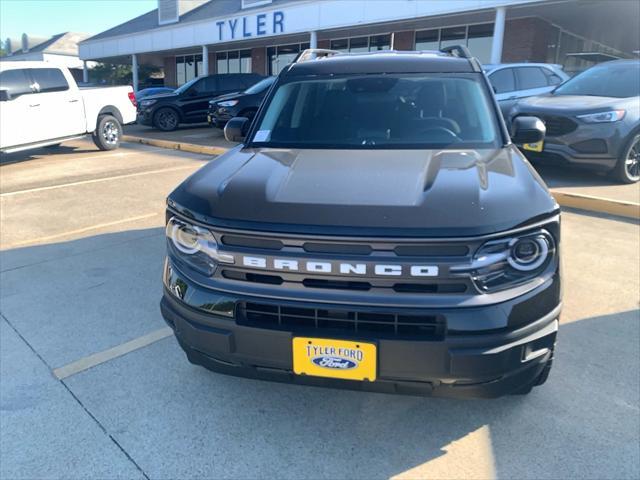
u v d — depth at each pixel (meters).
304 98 3.68
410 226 2.13
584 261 4.75
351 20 17.36
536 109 7.64
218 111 13.28
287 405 2.80
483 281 2.14
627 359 3.16
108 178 8.73
